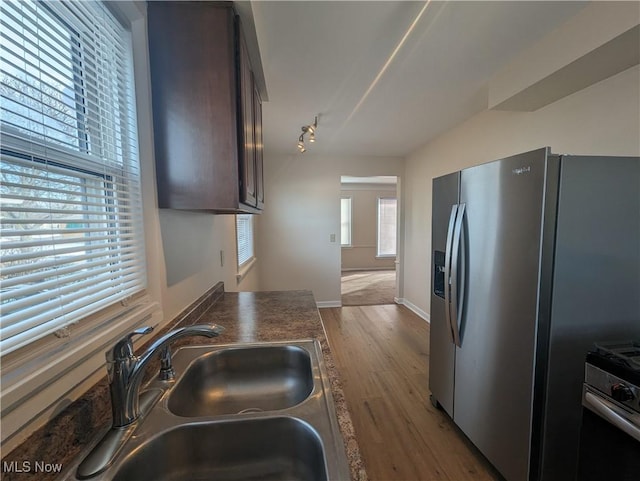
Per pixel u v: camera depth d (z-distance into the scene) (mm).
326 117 2807
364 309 4430
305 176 4426
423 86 2166
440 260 1941
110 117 987
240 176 1253
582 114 1809
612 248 1232
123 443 651
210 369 1106
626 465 968
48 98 729
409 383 2412
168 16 1153
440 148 3467
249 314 1615
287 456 725
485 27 1515
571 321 1238
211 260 1990
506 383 1404
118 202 1024
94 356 787
